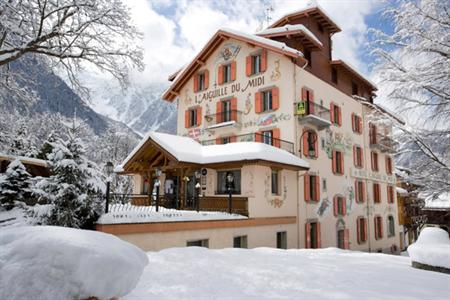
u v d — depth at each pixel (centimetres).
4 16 1020
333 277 551
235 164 1571
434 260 684
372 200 2650
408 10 892
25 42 1134
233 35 2206
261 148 1561
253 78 2147
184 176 1783
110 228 1009
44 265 306
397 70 938
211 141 2286
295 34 2120
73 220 1007
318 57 2348
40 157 2480
